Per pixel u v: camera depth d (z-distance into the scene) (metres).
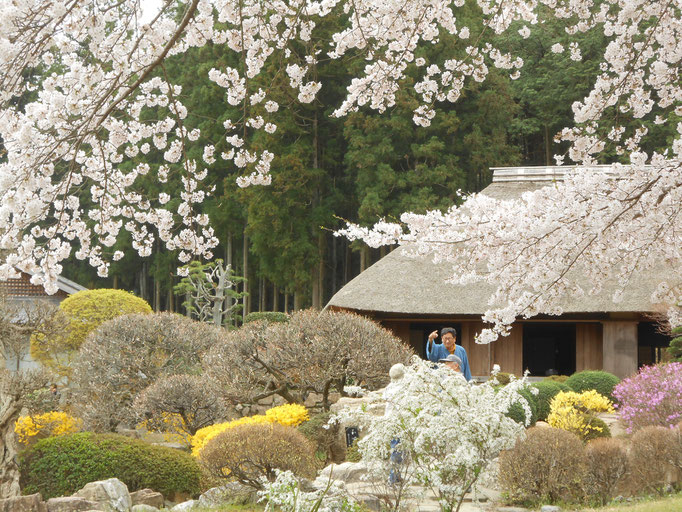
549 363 29.66
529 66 37.81
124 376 16.95
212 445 9.88
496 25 7.60
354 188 39.47
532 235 6.56
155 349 17.61
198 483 11.41
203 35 7.24
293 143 36.66
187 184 7.74
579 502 9.06
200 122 37.44
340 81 38.12
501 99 35.09
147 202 7.69
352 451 11.60
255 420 12.99
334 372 14.40
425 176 33.66
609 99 7.20
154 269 45.16
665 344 25.55
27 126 5.65
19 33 5.46
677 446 9.38
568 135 7.15
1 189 5.70
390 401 6.59
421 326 26.14
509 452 9.19
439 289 21.59
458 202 35.09
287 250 36.38
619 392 13.30
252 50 7.57
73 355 20.34
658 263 20.53
